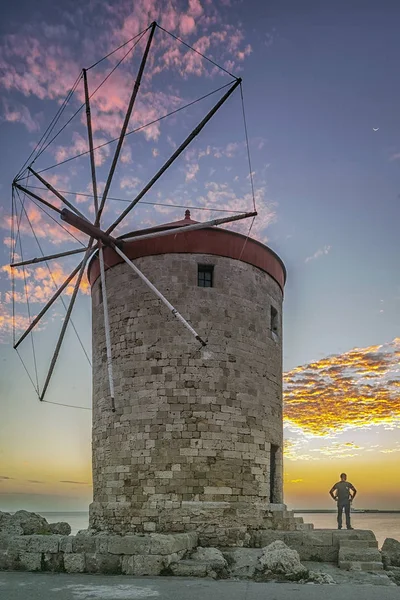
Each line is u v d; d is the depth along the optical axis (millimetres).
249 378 22984
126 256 23734
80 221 22656
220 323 22812
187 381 22016
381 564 17969
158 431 21641
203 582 15633
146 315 22891
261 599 13344
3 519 22609
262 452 22719
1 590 14211
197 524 20656
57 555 17312
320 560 19297
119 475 21969
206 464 21344
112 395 21422
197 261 23266
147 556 16844
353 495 22953
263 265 24750
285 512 22688
